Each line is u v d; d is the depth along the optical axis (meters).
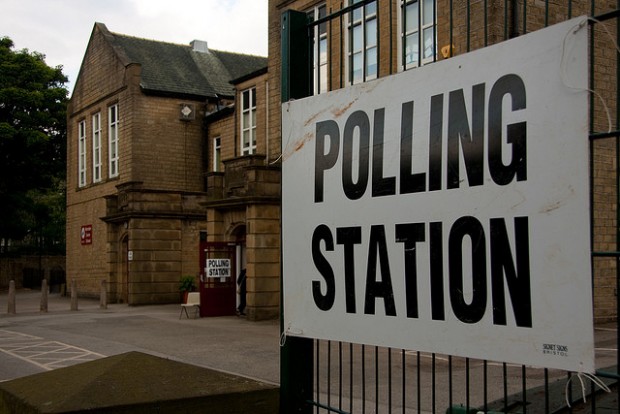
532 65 2.80
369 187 3.49
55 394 2.93
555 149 2.70
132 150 28.50
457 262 3.03
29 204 42.16
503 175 2.87
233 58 35.09
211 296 20.14
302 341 4.03
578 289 2.60
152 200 25.22
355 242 3.55
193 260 25.88
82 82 33.59
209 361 11.52
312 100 3.88
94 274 31.75
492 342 2.88
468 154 3.02
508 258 2.83
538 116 2.76
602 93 5.93
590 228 2.59
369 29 10.27
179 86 30.12
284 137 4.06
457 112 3.08
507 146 2.86
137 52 31.27
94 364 3.43
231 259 20.42
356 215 3.55
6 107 38.16
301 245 3.87
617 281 2.57
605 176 8.09
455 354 3.02
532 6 7.43
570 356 2.61
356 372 9.23
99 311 23.06
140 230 24.95
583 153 2.61
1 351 13.45
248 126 25.97
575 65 2.65
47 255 47.31
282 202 4.03
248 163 19.48
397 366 9.68
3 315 22.11
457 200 3.05
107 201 27.00
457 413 4.16
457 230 3.04
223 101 30.45
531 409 4.12
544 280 2.71
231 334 15.55
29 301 31.19
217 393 3.00
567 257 2.64
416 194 3.24
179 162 29.47
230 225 20.36
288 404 3.98
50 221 50.38
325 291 3.71
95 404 2.75
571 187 2.64
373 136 3.49
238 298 20.08
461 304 3.01
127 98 28.98
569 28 2.68
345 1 11.43
